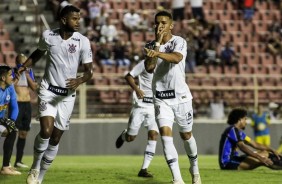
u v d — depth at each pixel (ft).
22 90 94.17
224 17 194.39
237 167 91.09
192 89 154.81
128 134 85.76
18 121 94.17
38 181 65.10
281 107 161.38
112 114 149.89
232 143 91.15
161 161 120.67
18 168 95.25
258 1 199.11
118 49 167.02
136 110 83.82
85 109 147.23
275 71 182.80
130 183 74.43
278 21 197.47
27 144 141.18
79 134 145.38
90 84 157.69
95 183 74.28
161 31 62.59
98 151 146.20
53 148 65.00
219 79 164.76
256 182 76.48
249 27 193.36
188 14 190.08
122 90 149.89
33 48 168.35
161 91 64.18
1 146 135.03
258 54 185.26
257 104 157.17
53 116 62.90
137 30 180.75
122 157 137.59
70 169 93.81
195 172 67.05
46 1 179.22
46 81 63.31
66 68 62.75
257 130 145.59
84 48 62.85
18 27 172.14
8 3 176.24
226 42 179.01
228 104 156.76
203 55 173.27
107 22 175.01
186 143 65.87
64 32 62.44
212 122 151.64
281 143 123.24
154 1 191.52
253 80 166.50
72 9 62.08
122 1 188.03
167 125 64.03
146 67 63.87
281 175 84.58
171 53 61.98
